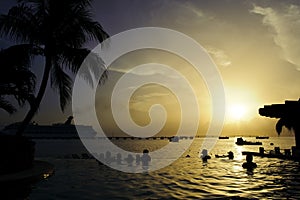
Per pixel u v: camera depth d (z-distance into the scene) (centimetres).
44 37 1916
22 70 1752
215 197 1120
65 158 2884
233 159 3144
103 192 1202
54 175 1628
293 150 3178
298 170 2058
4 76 1672
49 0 1933
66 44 1975
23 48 1825
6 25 1859
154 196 1134
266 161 2719
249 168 2217
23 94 1750
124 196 1126
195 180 1588
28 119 1827
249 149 5962
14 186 1180
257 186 1383
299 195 1160
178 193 1202
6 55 1739
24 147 1507
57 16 1914
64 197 1082
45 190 1208
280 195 1161
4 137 1412
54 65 2039
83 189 1257
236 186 1384
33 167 1634
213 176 1761
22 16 1903
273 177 1708
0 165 1331
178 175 1812
